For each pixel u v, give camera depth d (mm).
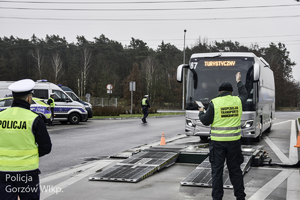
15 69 82188
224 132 5426
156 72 73188
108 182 6965
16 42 91500
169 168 8453
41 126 3951
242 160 5551
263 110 14867
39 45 88438
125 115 32875
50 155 10562
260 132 14266
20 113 3910
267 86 16641
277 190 6348
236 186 5488
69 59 86562
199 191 6277
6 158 3842
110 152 11141
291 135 16859
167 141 13812
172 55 91375
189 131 12805
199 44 71625
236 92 12453
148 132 17281
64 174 7809
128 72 94125
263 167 8539
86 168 8500
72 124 21375
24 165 3863
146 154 9188
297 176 7508
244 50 81125
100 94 74625
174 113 38812
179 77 12125
